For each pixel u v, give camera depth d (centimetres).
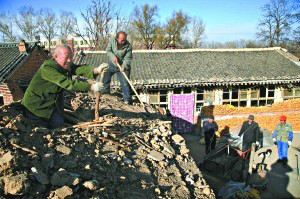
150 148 448
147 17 5159
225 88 1739
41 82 390
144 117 657
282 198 869
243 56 2069
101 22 2414
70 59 373
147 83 1602
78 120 493
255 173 897
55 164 314
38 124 405
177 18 5234
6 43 1752
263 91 1812
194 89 1708
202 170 1012
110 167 352
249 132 1009
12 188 241
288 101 1680
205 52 2081
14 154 288
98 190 292
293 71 1842
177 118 1688
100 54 2003
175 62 1908
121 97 888
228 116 1648
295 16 3878
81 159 341
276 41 4259
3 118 365
